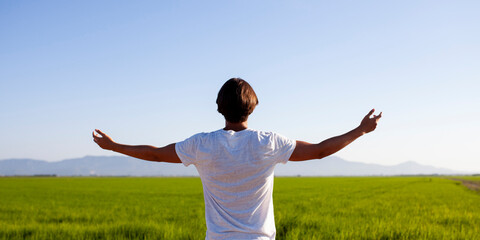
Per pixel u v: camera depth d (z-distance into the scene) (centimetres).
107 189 4434
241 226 216
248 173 219
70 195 3225
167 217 1376
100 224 1193
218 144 222
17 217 1473
